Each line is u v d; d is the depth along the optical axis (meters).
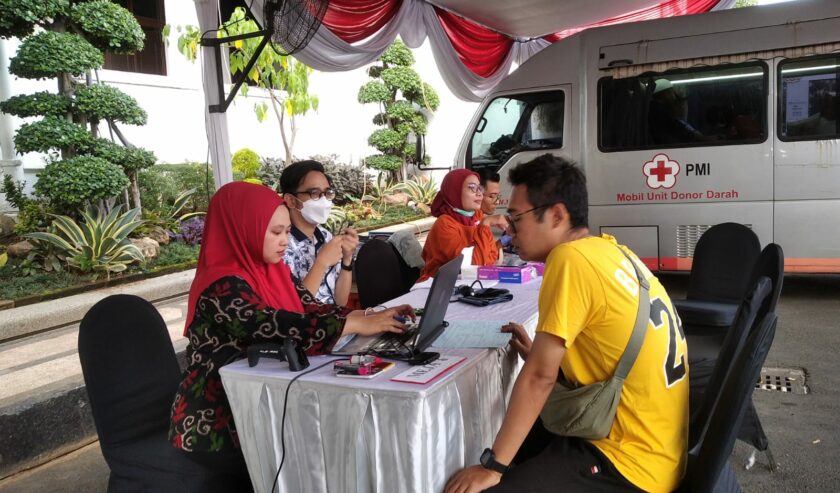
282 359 2.19
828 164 6.02
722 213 6.41
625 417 1.89
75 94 6.77
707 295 3.72
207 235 2.43
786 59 6.10
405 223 10.77
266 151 10.93
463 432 2.11
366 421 1.93
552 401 1.98
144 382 2.56
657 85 6.60
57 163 6.48
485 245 4.38
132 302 2.60
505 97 7.32
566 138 6.98
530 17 8.35
